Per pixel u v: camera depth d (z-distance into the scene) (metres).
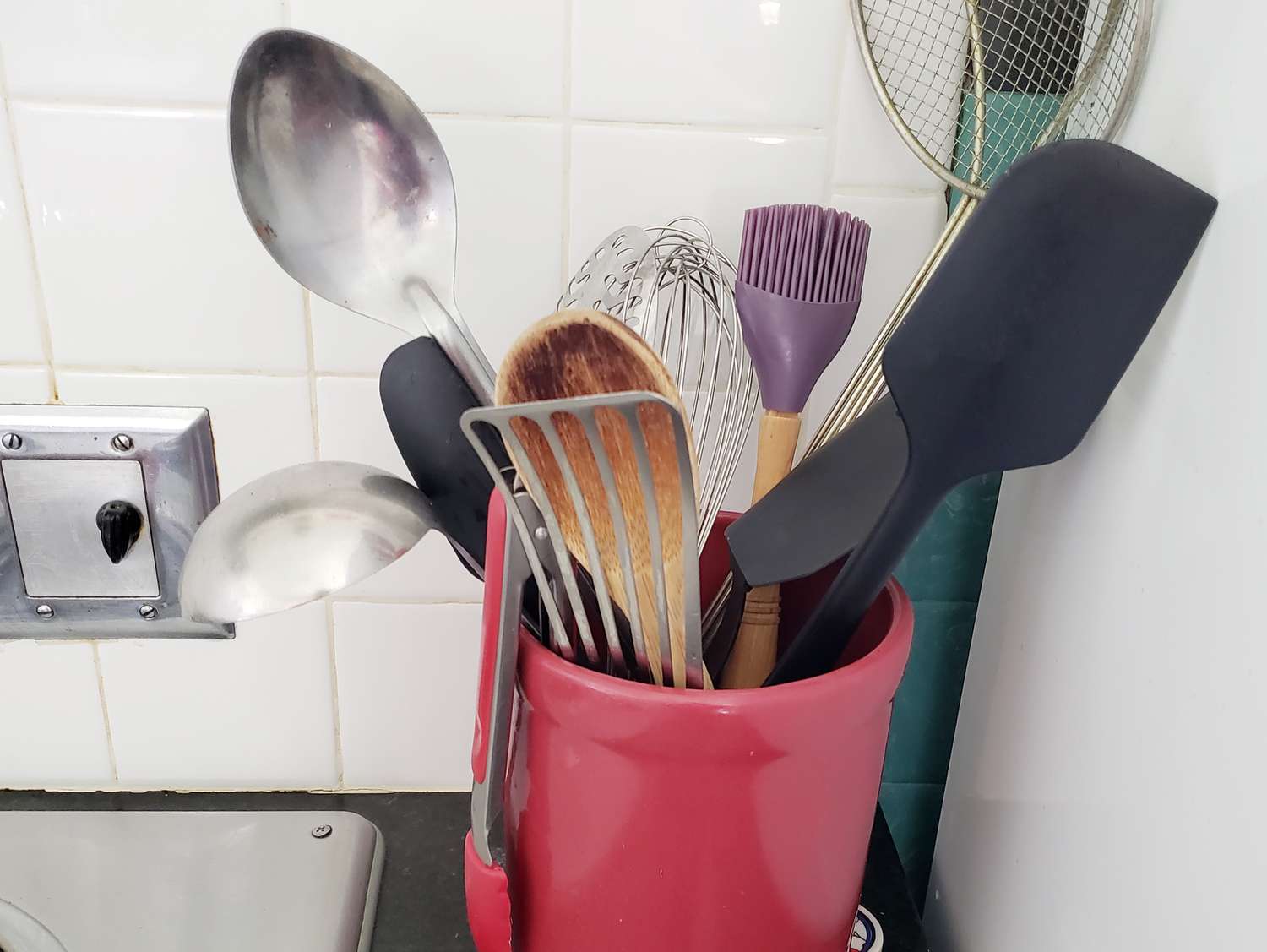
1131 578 0.37
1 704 0.59
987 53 0.49
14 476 0.54
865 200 0.52
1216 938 0.31
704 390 0.54
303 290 0.52
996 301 0.35
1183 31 0.36
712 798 0.35
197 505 0.55
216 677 0.59
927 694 0.60
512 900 0.41
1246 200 0.31
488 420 0.29
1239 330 0.31
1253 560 0.30
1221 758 0.31
